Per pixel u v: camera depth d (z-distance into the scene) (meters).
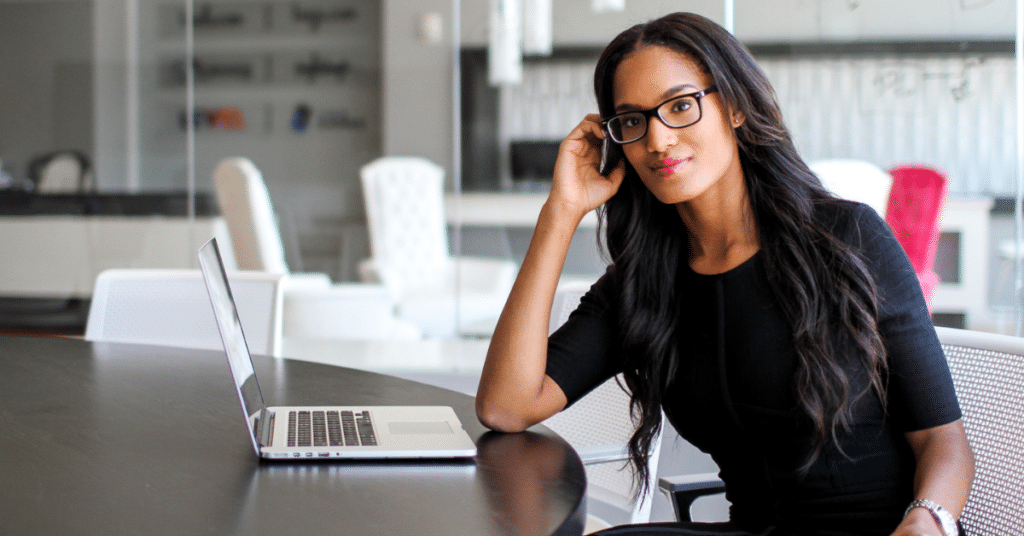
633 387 1.04
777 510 0.94
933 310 3.41
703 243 1.00
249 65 6.13
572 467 0.76
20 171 5.96
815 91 3.62
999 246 3.37
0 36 6.03
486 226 4.92
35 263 5.05
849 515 0.90
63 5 6.00
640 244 1.02
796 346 0.90
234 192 5.27
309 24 6.38
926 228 3.42
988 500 0.91
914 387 0.89
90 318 1.70
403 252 5.14
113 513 0.61
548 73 5.34
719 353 0.96
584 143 1.04
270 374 1.17
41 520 0.60
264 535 0.57
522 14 5.30
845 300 0.89
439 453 0.78
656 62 0.93
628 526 0.92
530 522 0.61
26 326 5.03
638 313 1.01
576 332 1.03
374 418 0.90
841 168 3.59
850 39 3.58
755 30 3.69
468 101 5.50
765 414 0.93
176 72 6.10
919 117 3.50
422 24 5.92
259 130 6.10
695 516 1.81
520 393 0.92
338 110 6.06
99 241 5.05
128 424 0.88
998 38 3.38
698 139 0.93
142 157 6.07
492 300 4.53
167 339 1.69
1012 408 0.91
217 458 0.76
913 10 3.49
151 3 6.06
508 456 0.80
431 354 3.21
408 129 5.84
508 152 5.46
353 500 0.65
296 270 5.30
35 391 1.03
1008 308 3.33
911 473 0.91
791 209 0.94
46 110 6.01
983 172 3.40
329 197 5.72
